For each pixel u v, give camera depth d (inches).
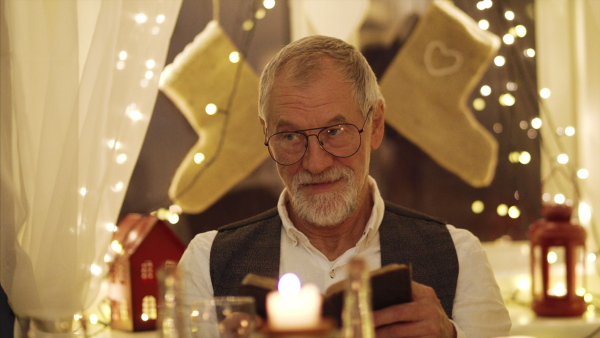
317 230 57.2
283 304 28.9
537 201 84.9
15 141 58.6
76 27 57.8
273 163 79.3
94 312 73.7
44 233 56.3
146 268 66.4
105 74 58.3
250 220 61.8
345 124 52.2
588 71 83.7
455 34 79.3
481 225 84.0
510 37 81.4
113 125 58.7
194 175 75.9
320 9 79.1
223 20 77.7
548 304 73.3
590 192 83.0
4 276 57.0
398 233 58.4
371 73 56.1
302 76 52.2
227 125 76.2
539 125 82.3
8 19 57.9
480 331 56.1
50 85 57.0
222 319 33.1
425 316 44.1
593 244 82.7
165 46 61.6
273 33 79.4
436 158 80.5
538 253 74.9
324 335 28.3
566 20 85.0
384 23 80.5
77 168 56.6
